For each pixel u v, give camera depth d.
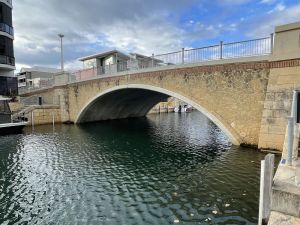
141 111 43.22
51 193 9.83
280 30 12.71
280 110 12.72
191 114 52.84
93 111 32.81
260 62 13.72
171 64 18.42
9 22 32.41
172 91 18.27
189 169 12.34
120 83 23.83
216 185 9.95
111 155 15.76
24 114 29.50
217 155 14.66
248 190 9.30
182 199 8.88
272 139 12.98
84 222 7.59
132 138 22.06
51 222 7.65
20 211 8.38
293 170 5.62
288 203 4.43
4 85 32.75
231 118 15.05
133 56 31.73
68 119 32.75
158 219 7.59
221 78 15.35
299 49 12.19
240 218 7.37
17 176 11.85
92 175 11.89
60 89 32.66
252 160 12.45
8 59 32.16
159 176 11.50
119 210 8.30
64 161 14.38
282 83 12.72
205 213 7.77
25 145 18.86
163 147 18.05
